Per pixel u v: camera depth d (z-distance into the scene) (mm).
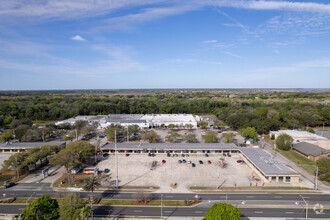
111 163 98625
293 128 161000
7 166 82000
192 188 74500
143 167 93500
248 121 157250
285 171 80812
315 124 180875
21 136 135000
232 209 47250
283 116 174375
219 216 45812
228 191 72375
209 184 77500
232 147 112812
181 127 182375
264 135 151500
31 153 93625
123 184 77625
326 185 76750
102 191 72688
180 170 90188
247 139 134375
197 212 60438
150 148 111625
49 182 79562
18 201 66188
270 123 150500
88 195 69938
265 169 82438
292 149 120438
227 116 197875
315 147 109062
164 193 71250
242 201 66000
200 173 87125
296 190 73000
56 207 53938
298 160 102625
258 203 64938
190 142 127375
